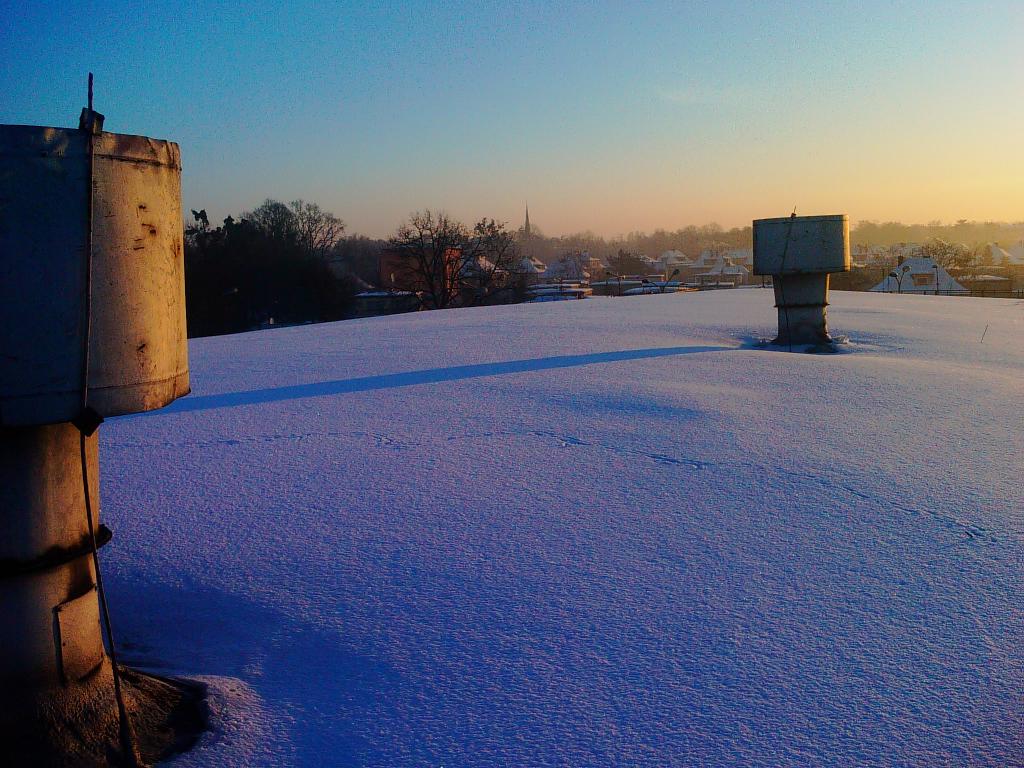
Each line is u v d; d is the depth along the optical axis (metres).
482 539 4.35
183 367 2.80
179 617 3.58
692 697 2.92
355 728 2.79
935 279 67.38
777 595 3.69
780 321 13.28
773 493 5.05
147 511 4.84
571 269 111.19
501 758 2.61
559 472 5.50
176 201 2.72
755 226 12.98
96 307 2.46
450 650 3.26
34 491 2.53
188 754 2.66
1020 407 7.69
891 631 3.36
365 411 7.56
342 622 3.50
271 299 44.31
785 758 2.58
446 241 52.53
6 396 2.35
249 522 4.64
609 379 9.11
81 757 2.55
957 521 4.57
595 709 2.86
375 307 56.25
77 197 2.39
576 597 3.68
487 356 11.55
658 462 5.71
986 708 2.83
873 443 6.25
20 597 2.54
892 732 2.71
